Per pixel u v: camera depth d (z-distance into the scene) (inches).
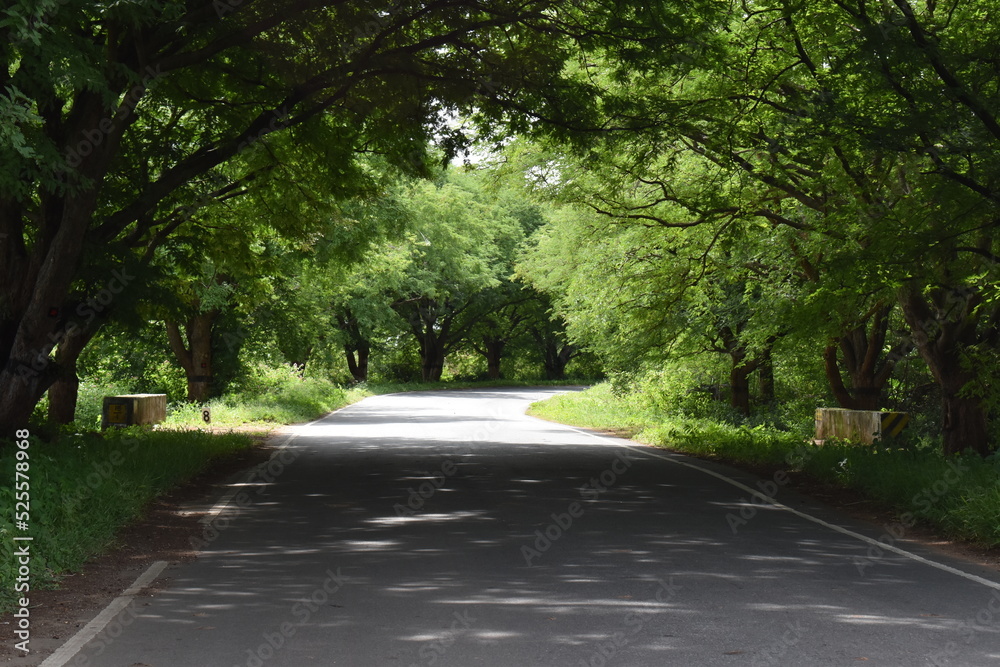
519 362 3907.5
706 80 682.8
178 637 250.1
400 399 2213.3
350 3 557.0
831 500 551.2
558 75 642.2
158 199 639.1
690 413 1362.0
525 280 1403.8
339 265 1145.4
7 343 587.8
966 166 571.5
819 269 668.7
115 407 955.3
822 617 271.7
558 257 1160.8
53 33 376.2
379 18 577.3
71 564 334.3
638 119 647.8
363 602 289.6
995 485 449.4
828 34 620.1
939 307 723.4
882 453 668.7
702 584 316.2
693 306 1058.7
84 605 286.4
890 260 598.9
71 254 556.7
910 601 292.8
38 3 350.0
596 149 714.2
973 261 633.0
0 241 595.2
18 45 366.0
